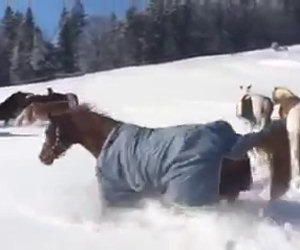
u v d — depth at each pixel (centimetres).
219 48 7788
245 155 583
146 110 2338
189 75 4094
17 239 514
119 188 581
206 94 3153
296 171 615
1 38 7188
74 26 7375
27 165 961
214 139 557
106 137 610
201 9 7931
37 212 619
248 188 586
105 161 583
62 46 7238
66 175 845
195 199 545
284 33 8331
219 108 2306
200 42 7694
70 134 630
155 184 564
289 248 459
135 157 569
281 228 508
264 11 8419
